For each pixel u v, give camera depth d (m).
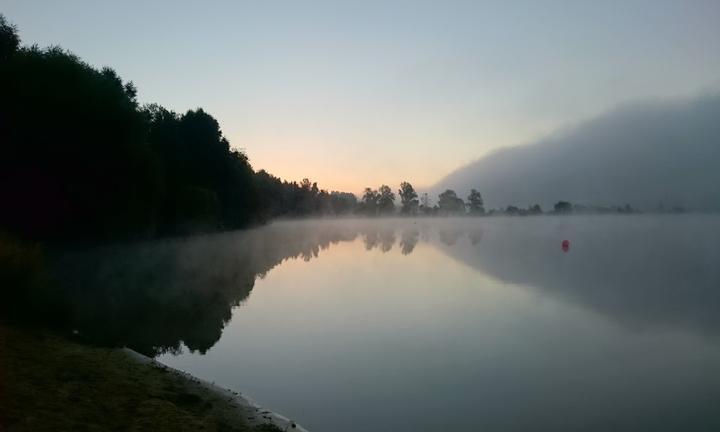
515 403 12.39
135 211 44.94
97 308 22.08
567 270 39.00
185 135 76.56
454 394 12.99
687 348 17.27
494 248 62.31
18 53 38.59
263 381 13.72
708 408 12.11
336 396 12.70
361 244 69.62
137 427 8.56
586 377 14.40
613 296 27.20
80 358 11.93
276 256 49.53
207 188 72.44
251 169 103.44
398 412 11.76
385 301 25.61
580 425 11.31
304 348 16.94
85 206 39.44
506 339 18.34
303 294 27.56
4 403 8.30
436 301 25.58
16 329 13.24
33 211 36.16
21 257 15.80
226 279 33.06
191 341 17.64
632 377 14.45
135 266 38.09
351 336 18.69
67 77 38.91
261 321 20.95
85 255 40.53
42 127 36.06
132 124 43.41
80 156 38.34
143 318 20.72
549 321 21.31
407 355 16.30
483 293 27.98
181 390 11.38
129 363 12.69
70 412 8.55
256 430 9.60
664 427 11.11
